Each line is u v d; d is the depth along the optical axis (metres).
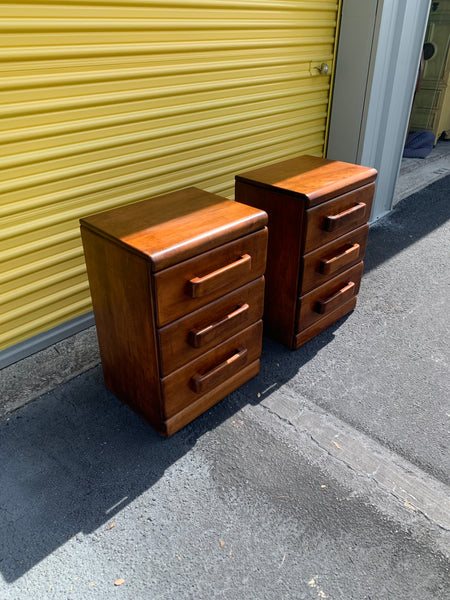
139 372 1.98
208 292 1.83
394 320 2.92
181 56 2.54
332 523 1.71
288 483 1.86
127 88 2.36
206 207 2.06
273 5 2.92
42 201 2.23
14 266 2.25
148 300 1.70
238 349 2.20
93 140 2.32
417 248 3.87
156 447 2.03
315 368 2.51
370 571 1.55
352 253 2.59
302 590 1.50
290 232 2.31
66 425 2.14
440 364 2.53
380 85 3.60
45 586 1.51
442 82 6.52
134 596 1.49
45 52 1.99
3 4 1.82
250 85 3.03
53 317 2.50
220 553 1.61
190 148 2.82
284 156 3.62
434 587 1.51
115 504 1.78
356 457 1.97
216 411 2.22
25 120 2.04
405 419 2.17
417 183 5.43
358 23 3.38
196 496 1.81
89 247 1.91
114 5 2.14
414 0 3.40
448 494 1.81
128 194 2.61
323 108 3.79
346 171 2.54
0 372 2.37
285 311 2.56
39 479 1.88
